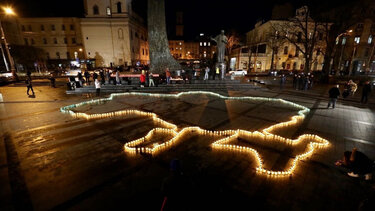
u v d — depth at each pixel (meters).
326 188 4.55
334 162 5.72
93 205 3.93
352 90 16.33
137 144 6.76
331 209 3.92
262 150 6.44
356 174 4.73
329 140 7.32
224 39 21.00
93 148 6.42
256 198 4.19
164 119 9.54
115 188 4.45
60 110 11.05
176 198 3.01
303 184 4.70
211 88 18.88
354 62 40.28
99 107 11.81
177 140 7.11
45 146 6.55
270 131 8.14
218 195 4.24
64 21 48.84
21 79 29.39
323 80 26.48
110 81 19.78
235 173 5.11
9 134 7.56
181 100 13.95
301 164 5.59
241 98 14.88
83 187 4.49
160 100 13.89
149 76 18.38
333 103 12.05
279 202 4.09
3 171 5.11
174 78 20.22
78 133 7.69
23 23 48.88
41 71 45.91
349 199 4.20
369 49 39.12
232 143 6.92
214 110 11.29
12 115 10.07
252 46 48.88
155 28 22.03
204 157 5.91
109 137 7.32
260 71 48.25
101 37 47.50
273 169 5.33
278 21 43.16
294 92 18.14
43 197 4.16
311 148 6.51
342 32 26.41
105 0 45.75
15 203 3.98
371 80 23.89
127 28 46.88
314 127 8.70
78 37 49.81
